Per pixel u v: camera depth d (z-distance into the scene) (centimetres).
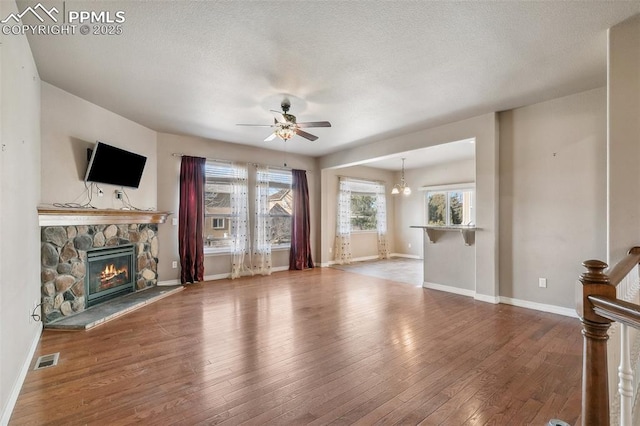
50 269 322
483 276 430
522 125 403
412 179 904
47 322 318
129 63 285
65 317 338
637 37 226
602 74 313
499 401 196
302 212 693
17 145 218
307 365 244
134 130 460
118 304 388
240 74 307
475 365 244
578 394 204
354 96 364
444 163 819
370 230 885
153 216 472
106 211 373
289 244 696
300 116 434
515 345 281
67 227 344
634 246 228
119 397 200
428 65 291
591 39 250
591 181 351
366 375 229
